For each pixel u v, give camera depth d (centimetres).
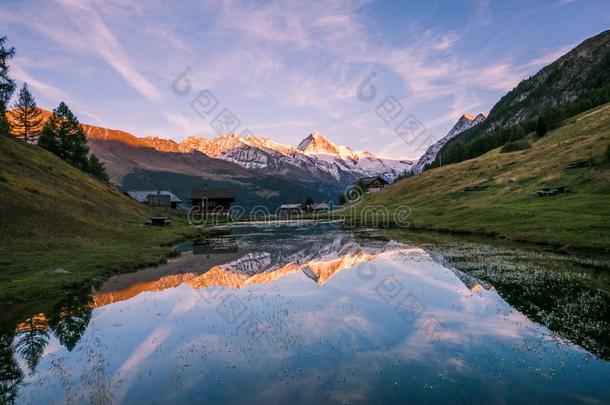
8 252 3631
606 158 7325
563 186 7281
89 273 3419
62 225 4903
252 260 4525
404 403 1238
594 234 4228
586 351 1584
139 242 5422
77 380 1484
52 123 11531
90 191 8325
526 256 3797
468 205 8644
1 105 7431
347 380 1412
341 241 6538
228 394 1338
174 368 1566
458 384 1348
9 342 1897
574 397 1239
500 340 1731
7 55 7150
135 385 1431
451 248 4703
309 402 1266
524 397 1248
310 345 1761
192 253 5194
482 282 2834
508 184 9050
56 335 1988
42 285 2878
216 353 1706
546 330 1823
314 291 2834
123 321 2203
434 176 15012
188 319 2217
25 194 5309
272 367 1541
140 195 15800
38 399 1352
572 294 2398
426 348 1678
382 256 4453
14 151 7575
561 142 11331
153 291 2944
